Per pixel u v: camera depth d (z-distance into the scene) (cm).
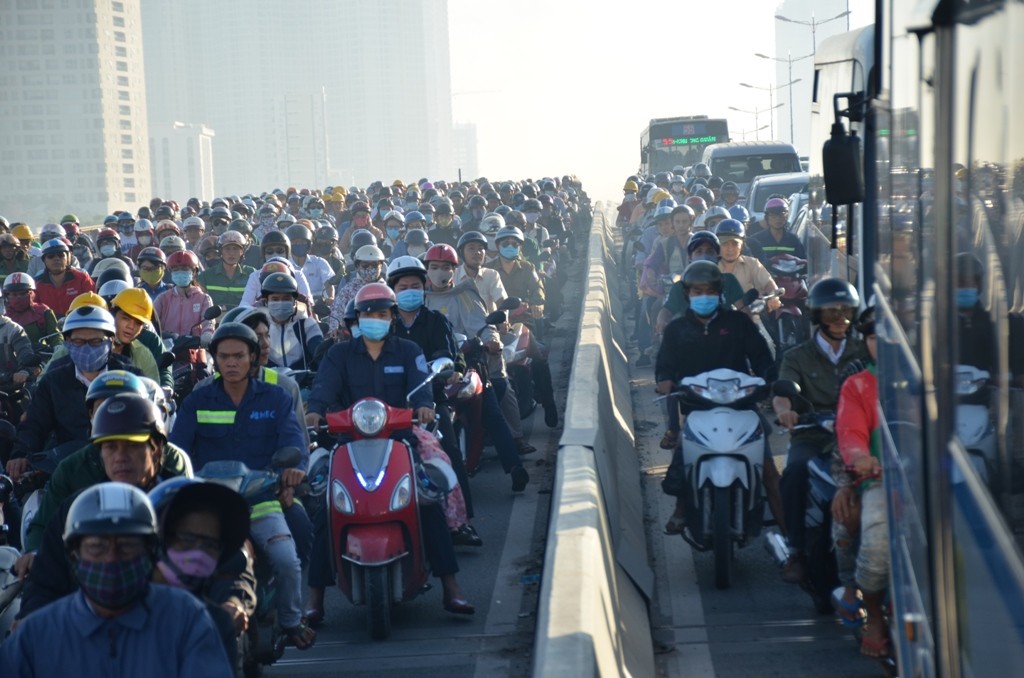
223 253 2812
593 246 5438
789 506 1444
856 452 1228
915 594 856
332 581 1539
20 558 1102
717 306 1683
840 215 2220
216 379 1327
